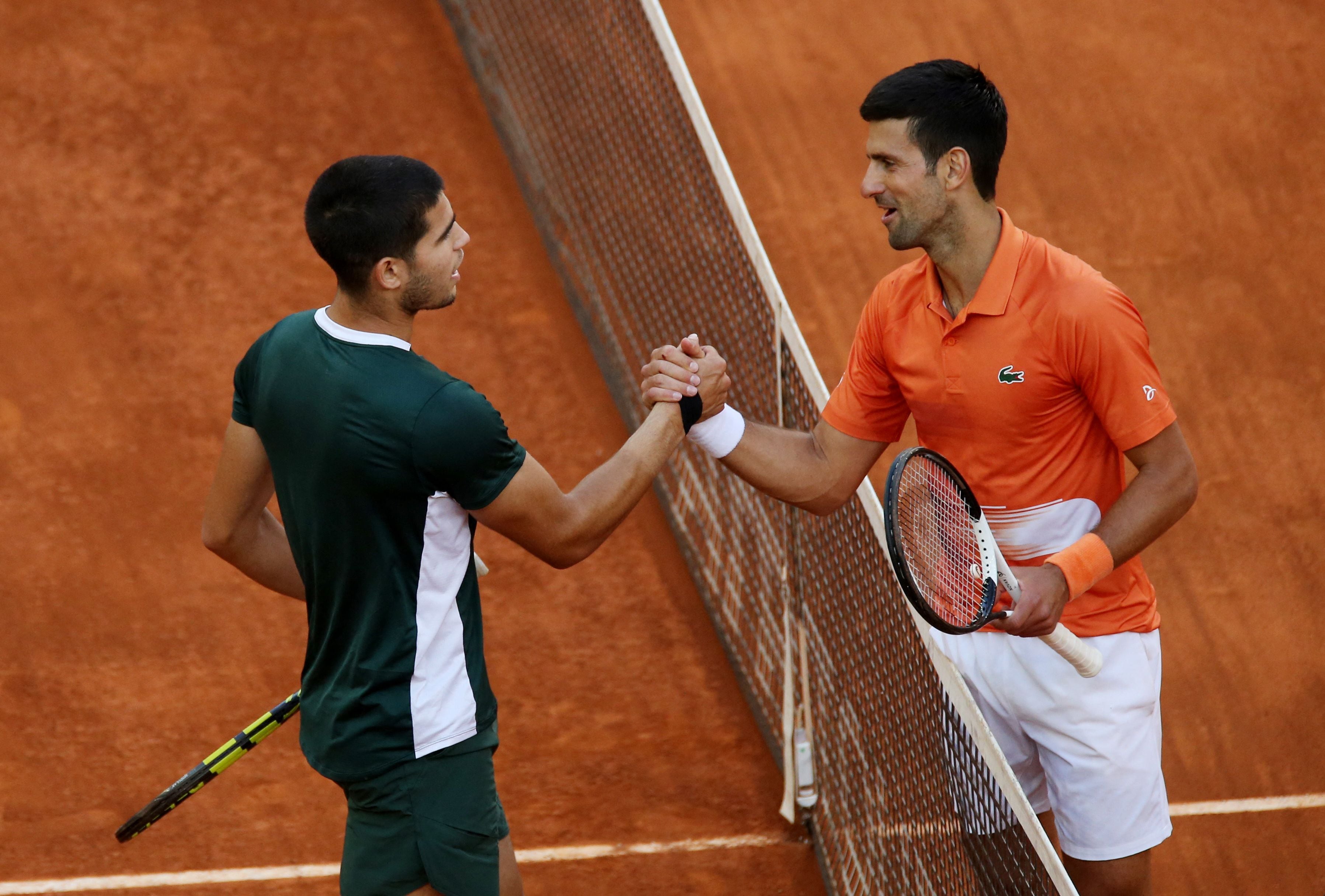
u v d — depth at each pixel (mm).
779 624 17484
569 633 19531
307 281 24906
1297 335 24125
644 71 22328
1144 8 31609
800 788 16156
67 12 30391
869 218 26688
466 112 28609
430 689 11031
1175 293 25016
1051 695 12641
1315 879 15797
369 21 30578
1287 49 30453
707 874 15969
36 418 22281
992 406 12055
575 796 17047
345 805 16875
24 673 18547
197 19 30469
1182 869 15984
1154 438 11773
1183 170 27641
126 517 20828
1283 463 21766
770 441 13305
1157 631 13156
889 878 13664
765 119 28984
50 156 27094
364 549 10711
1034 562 12742
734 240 18422
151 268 24969
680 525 20797
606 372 23312
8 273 24703
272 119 28156
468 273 25375
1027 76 29953
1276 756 17406
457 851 11312
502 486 10828
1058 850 14984
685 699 18531
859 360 13086
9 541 20391
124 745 17562
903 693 12570
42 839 16281
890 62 30328
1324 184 27234
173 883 15750
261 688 18438
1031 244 11781
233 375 23156
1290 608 19484
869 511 12617
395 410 10367
